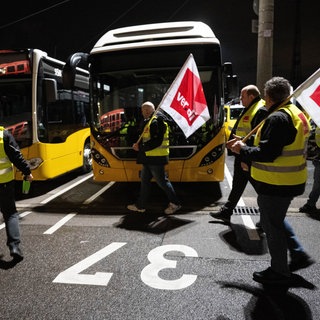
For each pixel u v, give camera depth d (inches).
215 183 288.0
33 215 212.4
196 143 219.5
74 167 313.0
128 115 226.4
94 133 232.4
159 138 187.0
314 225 183.6
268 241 122.3
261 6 326.3
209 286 124.6
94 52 228.1
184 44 219.1
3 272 138.3
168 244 162.6
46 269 140.3
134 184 293.7
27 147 246.7
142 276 132.7
